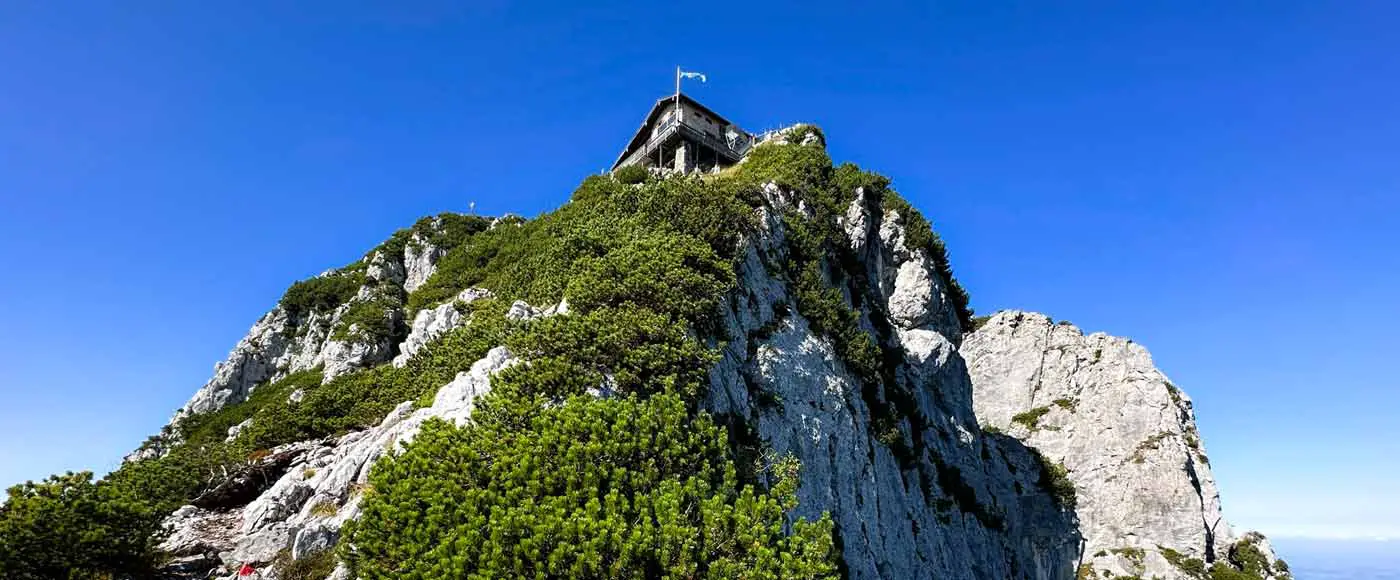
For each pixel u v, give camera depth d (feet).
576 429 63.10
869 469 115.75
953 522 148.97
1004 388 299.38
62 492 60.08
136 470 92.63
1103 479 262.06
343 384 136.56
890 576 108.37
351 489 75.25
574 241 121.90
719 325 96.84
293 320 230.48
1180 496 249.55
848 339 131.95
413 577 49.62
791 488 70.13
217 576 64.34
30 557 55.21
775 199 143.64
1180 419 278.67
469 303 146.82
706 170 187.32
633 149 212.43
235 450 100.78
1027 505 221.05
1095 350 295.89
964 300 200.95
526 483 57.67
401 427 80.69
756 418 94.27
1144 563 240.53
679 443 66.23
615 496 55.83
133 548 60.80
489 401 70.95
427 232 250.57
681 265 99.40
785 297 121.90
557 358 77.15
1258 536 272.51
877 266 171.63
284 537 68.28
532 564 50.03
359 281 239.30
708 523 56.95
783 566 55.42
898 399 148.77
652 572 53.31
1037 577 214.07
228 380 210.18
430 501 55.47
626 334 81.71
